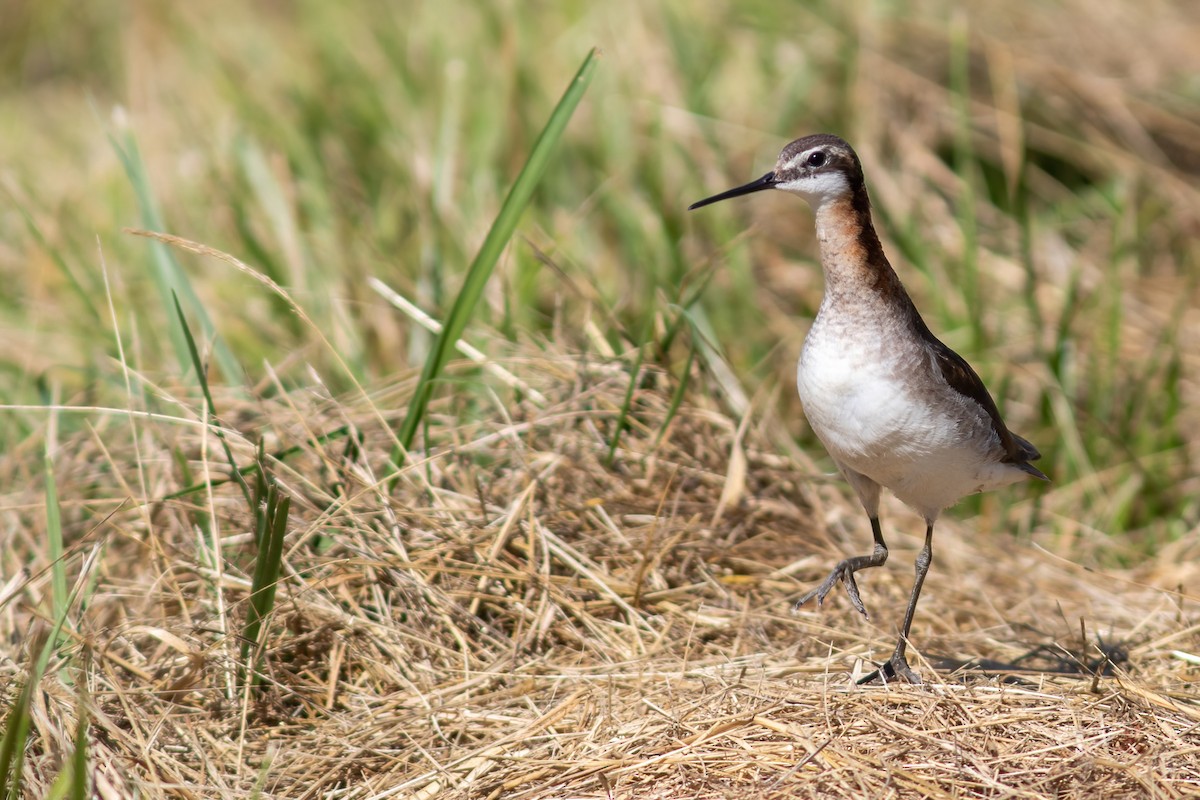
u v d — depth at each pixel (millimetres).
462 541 9188
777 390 11859
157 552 8820
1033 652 9234
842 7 16484
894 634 9352
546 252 12180
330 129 15773
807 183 8289
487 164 14641
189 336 9188
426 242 13102
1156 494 12078
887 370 8039
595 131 15305
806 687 7836
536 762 7297
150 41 19547
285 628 8492
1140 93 16125
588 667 8445
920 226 14773
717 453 10695
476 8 17406
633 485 10227
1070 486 12266
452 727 7832
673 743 7266
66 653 8062
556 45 16719
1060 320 13117
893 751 7055
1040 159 15922
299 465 9906
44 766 7121
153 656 8438
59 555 8414
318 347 12250
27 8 21547
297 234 13438
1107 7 17219
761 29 16438
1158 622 9758
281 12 20016
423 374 9758
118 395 11281
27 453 10836
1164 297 14250
